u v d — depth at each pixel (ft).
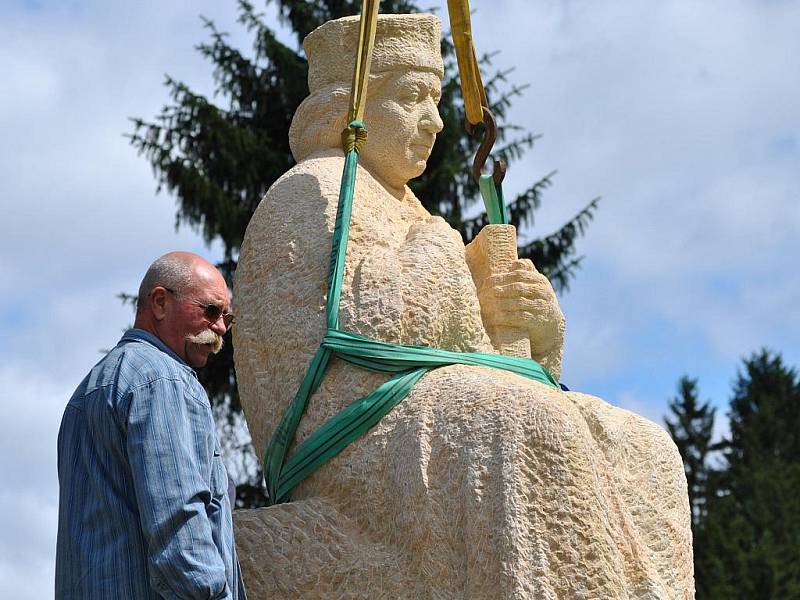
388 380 17.15
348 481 16.83
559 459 15.90
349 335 17.25
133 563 13.85
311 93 20.12
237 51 50.47
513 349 18.63
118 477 14.10
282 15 51.98
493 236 19.15
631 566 16.22
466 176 48.88
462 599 15.67
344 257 17.74
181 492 13.67
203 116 48.16
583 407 17.56
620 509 16.51
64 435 14.49
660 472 17.74
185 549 13.52
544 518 15.69
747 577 67.15
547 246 50.19
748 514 72.28
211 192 47.42
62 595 14.01
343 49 19.80
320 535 16.57
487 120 20.54
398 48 19.66
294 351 17.57
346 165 18.25
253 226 18.58
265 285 18.03
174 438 13.89
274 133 50.44
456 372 17.15
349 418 16.94
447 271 17.90
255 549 16.51
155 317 14.90
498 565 15.49
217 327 15.02
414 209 19.72
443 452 16.24
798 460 81.56
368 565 16.25
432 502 16.08
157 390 14.07
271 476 17.60
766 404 82.99
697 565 67.51
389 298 17.40
